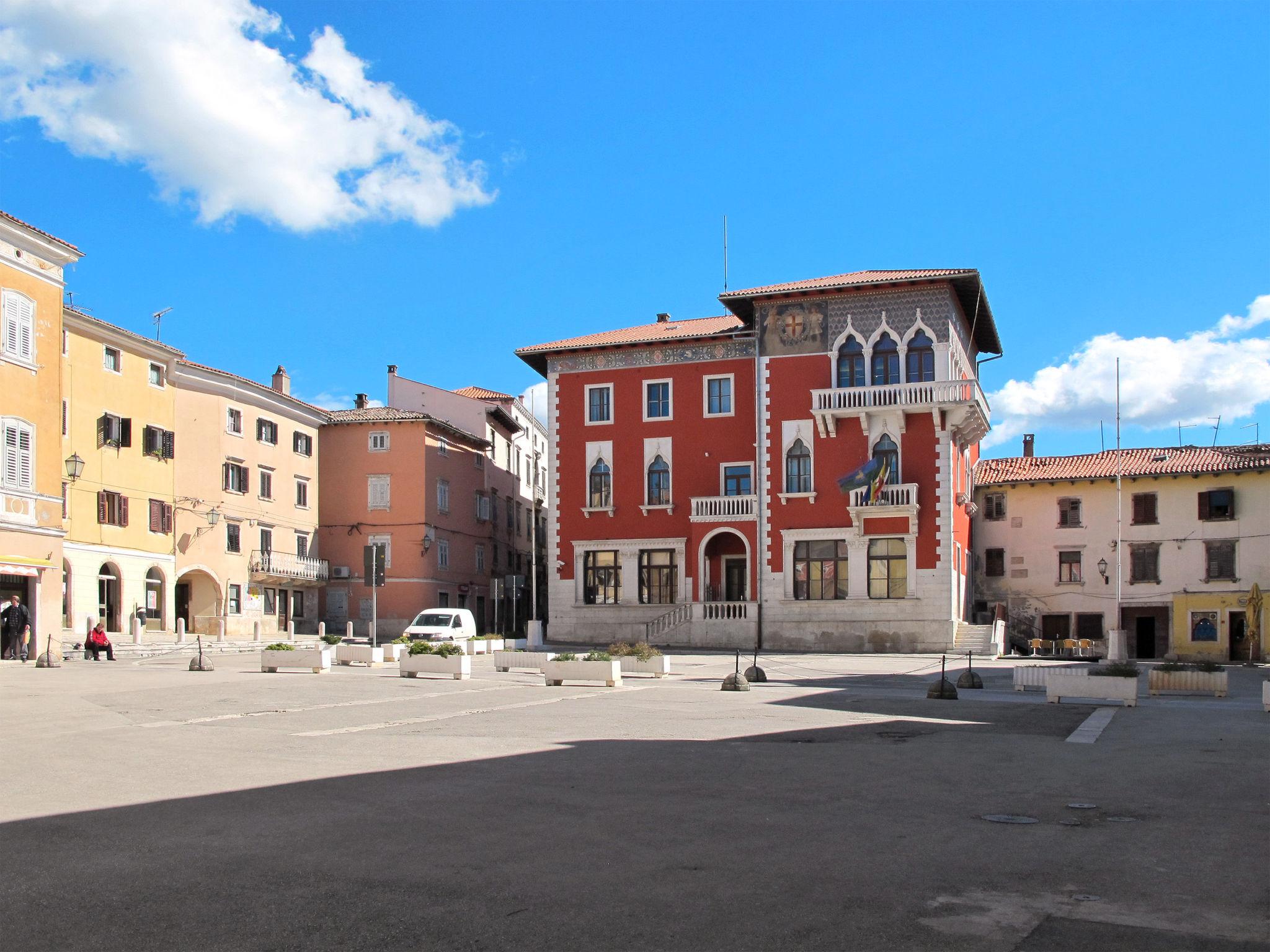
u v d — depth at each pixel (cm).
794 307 5300
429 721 1861
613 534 5547
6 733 1661
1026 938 675
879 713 2081
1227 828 998
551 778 1260
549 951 649
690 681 3030
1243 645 5575
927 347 5097
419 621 4856
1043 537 6006
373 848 899
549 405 5719
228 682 2772
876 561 5097
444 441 7125
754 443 5403
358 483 6869
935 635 4959
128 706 2095
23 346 3759
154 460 5381
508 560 8350
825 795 1158
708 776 1281
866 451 5122
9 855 874
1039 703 2370
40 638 3756
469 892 768
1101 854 892
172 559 5484
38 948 654
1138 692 2748
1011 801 1134
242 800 1111
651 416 5569
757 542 5278
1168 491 5794
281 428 6425
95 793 1148
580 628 5522
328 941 666
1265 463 5584
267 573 6116
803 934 680
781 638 5162
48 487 3859
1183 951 654
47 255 3900
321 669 3300
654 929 689
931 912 727
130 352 5244
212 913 721
